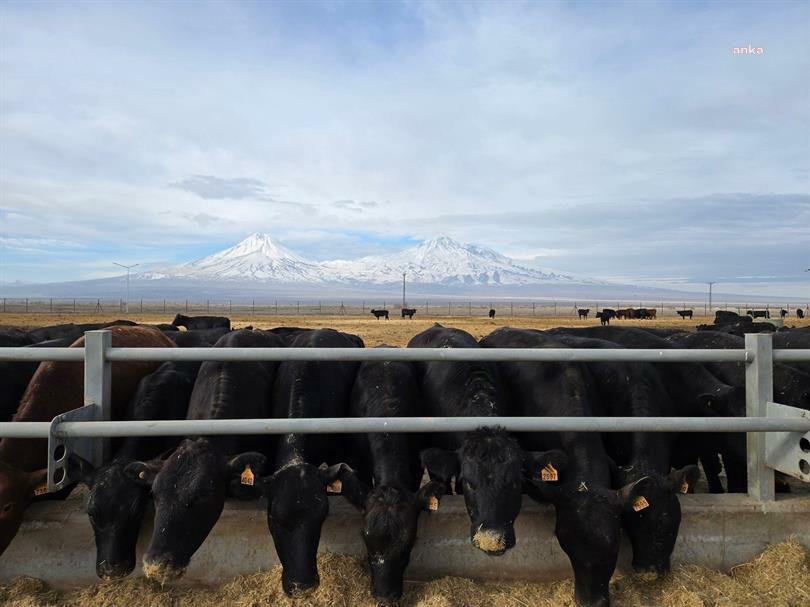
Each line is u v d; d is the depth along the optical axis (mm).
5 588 4246
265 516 4418
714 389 5816
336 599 4094
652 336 7492
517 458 4055
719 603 4051
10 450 4324
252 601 4094
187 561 3795
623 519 4312
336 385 5750
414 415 5609
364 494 4207
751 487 4730
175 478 3898
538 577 4488
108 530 4004
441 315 81750
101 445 4406
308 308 125438
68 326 9711
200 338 10320
